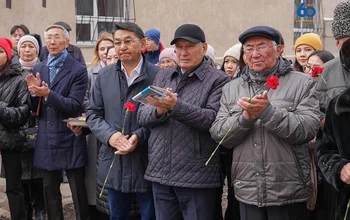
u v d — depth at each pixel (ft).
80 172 16.83
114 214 15.07
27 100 16.60
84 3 32.17
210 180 13.24
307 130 11.62
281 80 12.22
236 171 12.34
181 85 13.55
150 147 13.75
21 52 19.40
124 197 14.94
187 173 13.17
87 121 15.02
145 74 14.55
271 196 11.84
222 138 12.25
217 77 13.47
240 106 11.50
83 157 16.63
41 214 19.01
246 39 12.24
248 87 12.47
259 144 11.93
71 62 16.81
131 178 14.39
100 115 14.94
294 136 11.56
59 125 16.38
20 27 24.17
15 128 16.74
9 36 26.35
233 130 12.00
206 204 13.39
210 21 35.81
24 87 16.72
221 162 14.76
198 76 13.43
